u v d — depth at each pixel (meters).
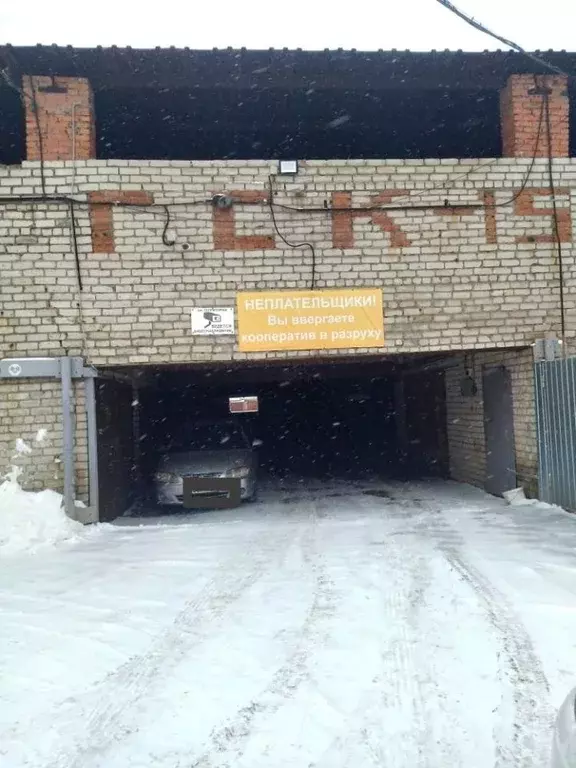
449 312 8.79
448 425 12.52
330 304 8.64
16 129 10.66
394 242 8.73
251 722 3.49
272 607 5.23
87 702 3.72
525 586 5.42
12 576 6.23
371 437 17.42
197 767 3.11
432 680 3.89
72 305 8.31
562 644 4.29
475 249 8.83
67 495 8.18
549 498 8.72
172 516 9.80
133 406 11.48
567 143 9.02
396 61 8.58
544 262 8.94
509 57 8.62
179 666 4.17
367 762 3.11
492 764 3.07
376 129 11.12
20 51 7.93
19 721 3.51
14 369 8.11
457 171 8.81
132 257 8.38
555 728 2.57
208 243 8.48
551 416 8.58
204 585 5.86
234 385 15.03
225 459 10.38
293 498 11.02
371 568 6.19
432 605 5.13
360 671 4.04
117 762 3.16
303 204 8.62
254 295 8.54
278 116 10.52
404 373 14.23
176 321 8.45
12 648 4.46
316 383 17.11
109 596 5.57
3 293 8.24
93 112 8.68
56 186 8.29
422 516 8.69
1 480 8.15
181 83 8.78
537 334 8.91
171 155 11.89
